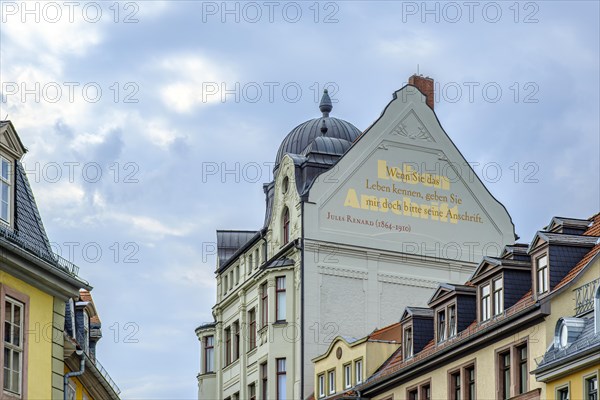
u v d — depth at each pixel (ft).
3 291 121.08
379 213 250.37
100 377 158.30
